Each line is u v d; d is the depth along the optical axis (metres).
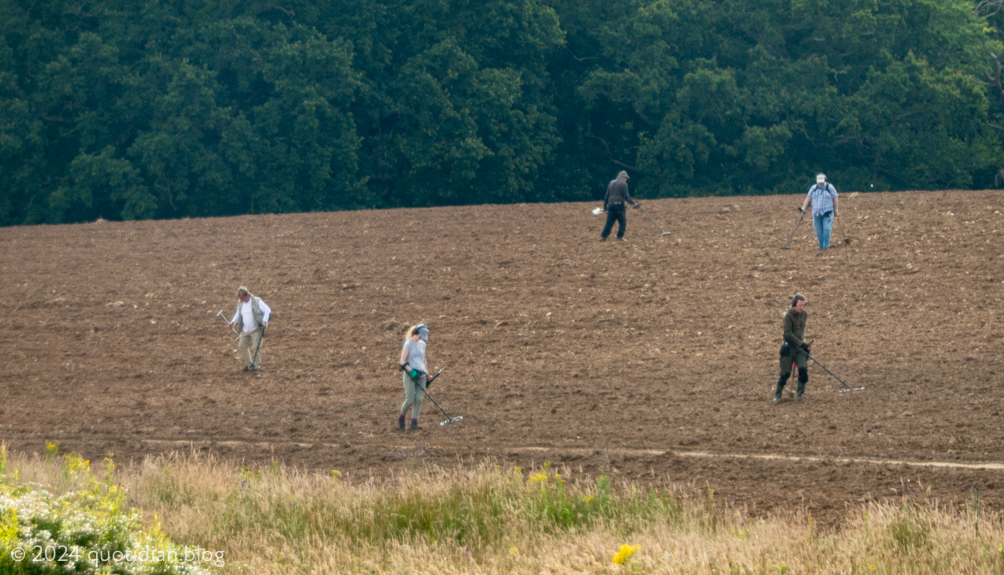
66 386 57.88
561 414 46.59
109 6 162.62
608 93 178.12
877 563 23.67
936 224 79.44
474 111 165.38
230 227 104.81
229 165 161.38
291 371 58.69
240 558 27.47
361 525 30.31
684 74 179.50
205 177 155.25
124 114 159.12
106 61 157.25
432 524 29.59
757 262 73.44
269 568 26.48
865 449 38.00
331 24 167.88
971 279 63.94
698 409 45.75
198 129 157.75
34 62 161.38
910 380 47.41
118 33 161.00
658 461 38.31
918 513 27.39
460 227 96.44
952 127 177.88
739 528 27.78
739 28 184.75
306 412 50.06
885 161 180.75
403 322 67.06
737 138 180.75
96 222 115.44
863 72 182.12
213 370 60.00
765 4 180.25
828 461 36.66
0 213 159.50
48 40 160.12
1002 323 55.16
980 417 40.94
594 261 78.31
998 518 28.81
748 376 50.75
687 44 183.12
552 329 62.84
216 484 35.34
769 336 57.50
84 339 68.38
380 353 61.09
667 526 28.17
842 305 61.84
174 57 161.62
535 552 26.91
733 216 92.19
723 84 168.62
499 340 61.50
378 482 37.56
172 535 29.31
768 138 170.50
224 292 78.06
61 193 156.75
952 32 186.12
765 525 27.64
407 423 46.81
